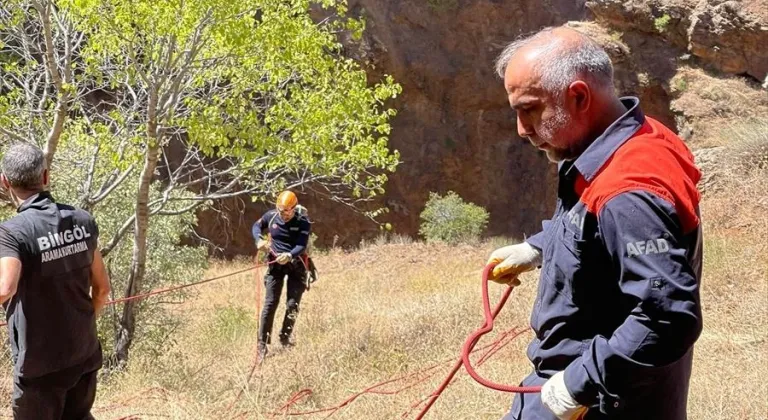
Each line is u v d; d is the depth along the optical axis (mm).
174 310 11352
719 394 4953
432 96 24406
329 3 9438
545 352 2629
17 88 9758
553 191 23609
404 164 24297
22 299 4082
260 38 8383
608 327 2502
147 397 6578
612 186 2322
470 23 24375
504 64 2668
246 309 12430
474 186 24516
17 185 4137
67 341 4176
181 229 11672
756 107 19500
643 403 2480
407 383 6332
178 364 7664
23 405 4203
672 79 20703
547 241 2656
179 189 10367
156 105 8562
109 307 9242
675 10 21031
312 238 19719
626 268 2258
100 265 4434
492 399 5453
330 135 9359
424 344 7535
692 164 2510
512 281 3242
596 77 2453
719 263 8391
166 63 8406
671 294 2184
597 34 21578
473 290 9820
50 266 4090
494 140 24484
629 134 2414
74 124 9906
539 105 2477
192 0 7863
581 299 2506
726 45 20391
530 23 24234
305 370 7012
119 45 8648
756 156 12398
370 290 12875
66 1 7926
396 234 24062
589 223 2410
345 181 9930
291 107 9148
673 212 2260
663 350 2193
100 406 6504
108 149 8805
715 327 6660
